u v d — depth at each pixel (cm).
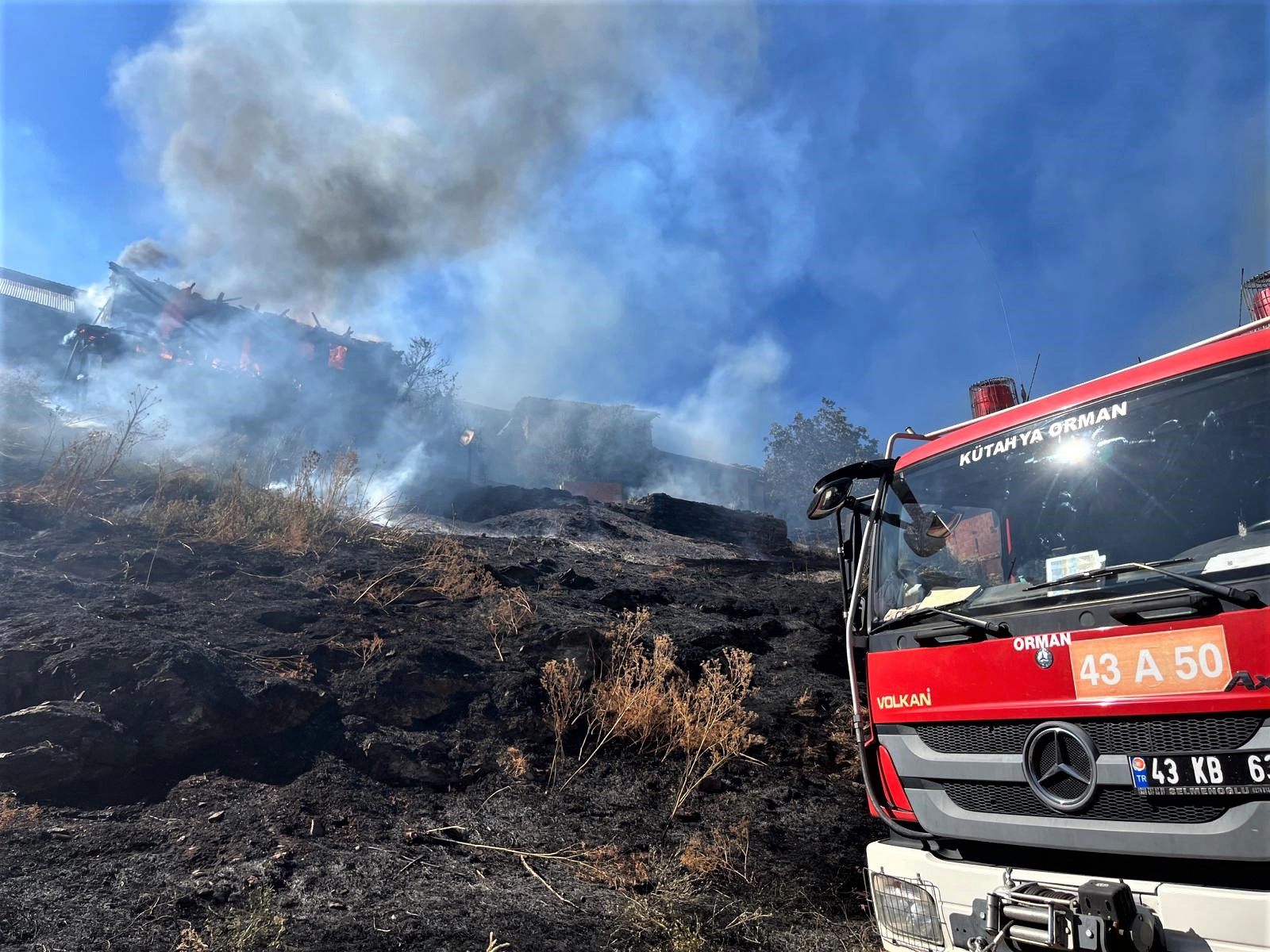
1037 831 341
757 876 556
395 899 436
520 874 506
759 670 942
